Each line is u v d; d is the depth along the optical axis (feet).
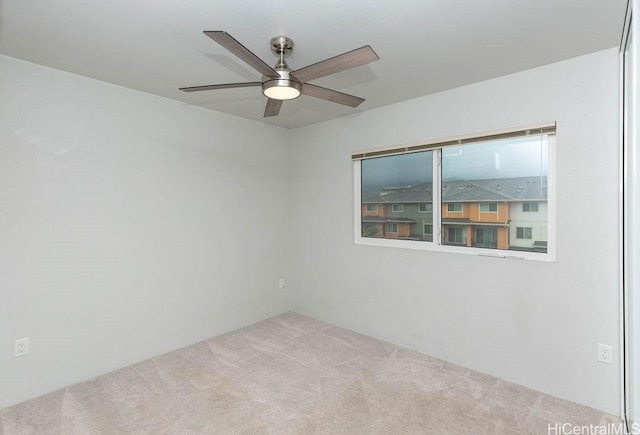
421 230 10.48
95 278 8.84
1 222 7.43
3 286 7.47
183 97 10.09
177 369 9.21
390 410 7.36
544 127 7.89
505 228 8.87
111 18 5.95
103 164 8.93
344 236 12.21
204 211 11.18
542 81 7.95
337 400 7.75
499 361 8.71
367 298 11.57
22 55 7.40
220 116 11.57
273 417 7.13
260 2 5.46
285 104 10.68
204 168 11.16
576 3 5.52
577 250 7.55
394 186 11.05
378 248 11.23
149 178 9.84
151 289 9.93
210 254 11.37
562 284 7.76
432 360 9.72
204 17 5.91
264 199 13.07
